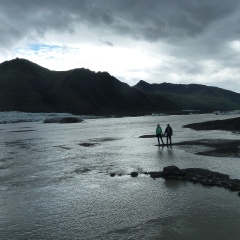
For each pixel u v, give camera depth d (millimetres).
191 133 47188
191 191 14609
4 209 13078
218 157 23000
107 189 15672
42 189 16094
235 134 43125
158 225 10828
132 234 10219
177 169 17812
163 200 13477
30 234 10500
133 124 88750
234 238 9594
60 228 10945
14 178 18719
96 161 23859
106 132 57500
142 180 17188
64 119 118500
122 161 23266
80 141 41000
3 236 10383
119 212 12281
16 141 44219
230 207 12227
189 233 10070
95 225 11102
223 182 15461
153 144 33531
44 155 28266
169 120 113125
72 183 17188
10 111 179750
